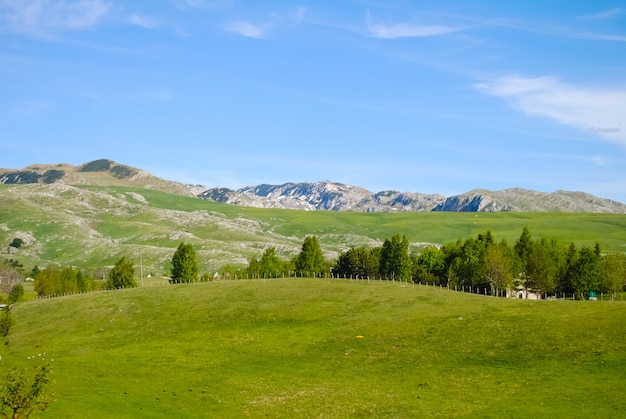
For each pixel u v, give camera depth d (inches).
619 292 5895.7
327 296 4886.8
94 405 2706.7
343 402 2684.5
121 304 5315.0
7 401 1979.6
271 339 3937.0
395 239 6673.2
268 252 7613.2
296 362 3447.3
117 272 7199.8
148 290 5728.3
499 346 3284.9
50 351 4178.2
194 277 7042.3
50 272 7490.2
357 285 5270.7
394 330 3818.9
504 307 4069.9
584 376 2699.3
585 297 5477.4
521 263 6092.5
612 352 2928.2
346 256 7539.4
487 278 5807.1
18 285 6909.5
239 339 4005.9
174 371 3378.4
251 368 3383.4
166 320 4729.3
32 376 3181.6
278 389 2960.1
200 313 4785.9
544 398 2488.9
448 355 3275.1
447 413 2433.6
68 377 3282.5
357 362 3348.9
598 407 2308.1
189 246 7111.2
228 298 5093.5
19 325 5201.8
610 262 5605.3
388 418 2440.9
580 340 3161.9
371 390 2849.4
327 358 3469.5
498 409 2417.6
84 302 5585.6
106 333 4591.5
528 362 3004.4
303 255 7190.0
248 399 2817.4
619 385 2519.7
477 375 2930.6
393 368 3191.4
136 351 3944.4
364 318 4175.7
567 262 5925.2
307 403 2704.2
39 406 2057.1
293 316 4431.6
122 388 3038.9
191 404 2765.7
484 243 6545.3
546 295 5935.0
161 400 2824.8
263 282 5615.2
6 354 4242.1
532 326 3508.9
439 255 7204.7
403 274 6569.9
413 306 4350.4
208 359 3609.7
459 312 4050.2
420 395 2711.6
